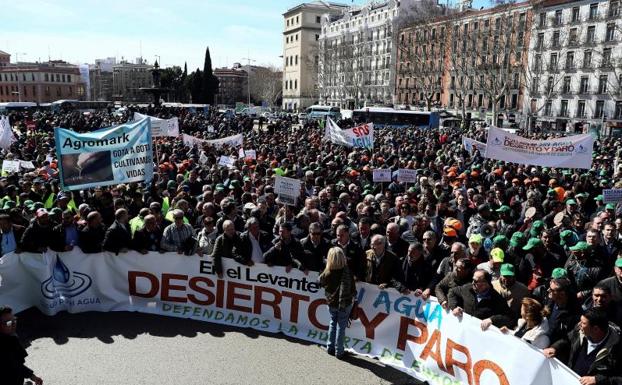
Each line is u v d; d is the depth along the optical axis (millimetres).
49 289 7285
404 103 84438
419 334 6094
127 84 169125
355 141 18125
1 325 4602
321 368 6105
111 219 9484
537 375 4680
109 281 7551
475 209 9938
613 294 5574
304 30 116312
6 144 18531
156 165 15516
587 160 12844
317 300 6879
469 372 5402
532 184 12328
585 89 60188
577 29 60250
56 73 132250
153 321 7227
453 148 23531
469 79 72250
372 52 93375
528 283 6660
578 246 6434
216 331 7004
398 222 8945
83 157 8625
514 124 66312
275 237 7547
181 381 5703
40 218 7301
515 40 62438
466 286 5641
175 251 7480
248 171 14852
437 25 70500
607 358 4328
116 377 5754
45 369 5879
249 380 5773
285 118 60438
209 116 52531
